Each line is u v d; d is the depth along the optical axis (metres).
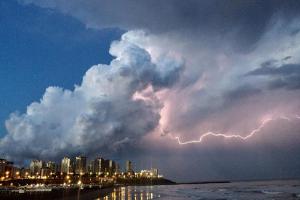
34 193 55.12
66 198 71.00
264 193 135.88
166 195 128.50
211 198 108.94
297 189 164.25
